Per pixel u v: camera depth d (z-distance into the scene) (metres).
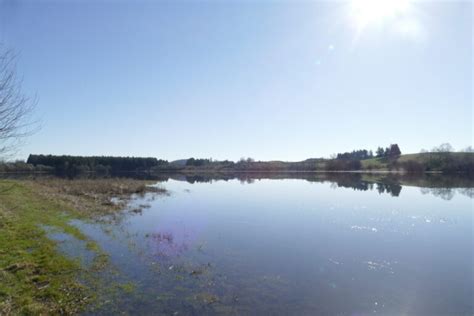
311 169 132.38
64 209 22.09
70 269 10.42
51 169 105.12
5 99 10.77
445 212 25.39
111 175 87.50
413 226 19.92
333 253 13.77
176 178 80.38
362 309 8.59
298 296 9.27
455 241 16.11
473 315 8.36
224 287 9.73
